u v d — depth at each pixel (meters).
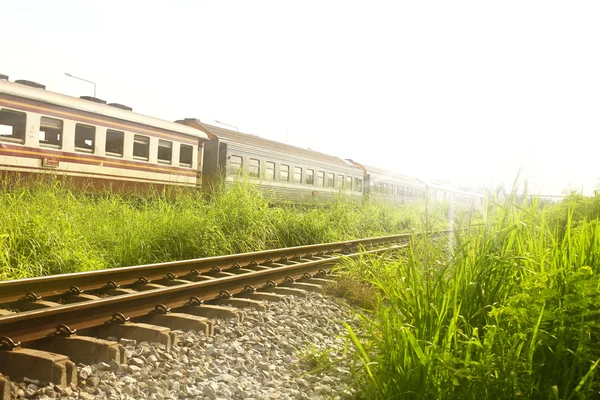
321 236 12.02
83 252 7.19
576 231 3.92
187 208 9.92
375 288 6.20
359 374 3.43
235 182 11.58
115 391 3.33
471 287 3.19
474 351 2.84
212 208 10.22
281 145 20.86
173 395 3.34
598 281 2.69
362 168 27.38
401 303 3.40
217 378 3.66
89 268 6.94
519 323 2.75
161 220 8.98
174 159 15.90
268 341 4.69
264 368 3.97
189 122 18.12
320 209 13.56
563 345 2.69
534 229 4.14
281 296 6.39
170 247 8.55
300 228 11.82
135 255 8.05
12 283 5.05
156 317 5.03
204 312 5.48
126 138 14.14
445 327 3.03
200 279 7.12
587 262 3.20
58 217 7.46
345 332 5.16
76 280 5.76
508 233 3.73
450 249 4.18
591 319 2.73
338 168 24.06
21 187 8.67
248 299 6.07
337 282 7.09
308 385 3.62
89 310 4.58
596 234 3.38
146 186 14.83
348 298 6.71
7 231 6.67
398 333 2.98
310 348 4.51
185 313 5.52
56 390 3.27
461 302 3.10
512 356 2.61
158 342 4.31
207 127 17.84
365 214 16.14
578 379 2.67
